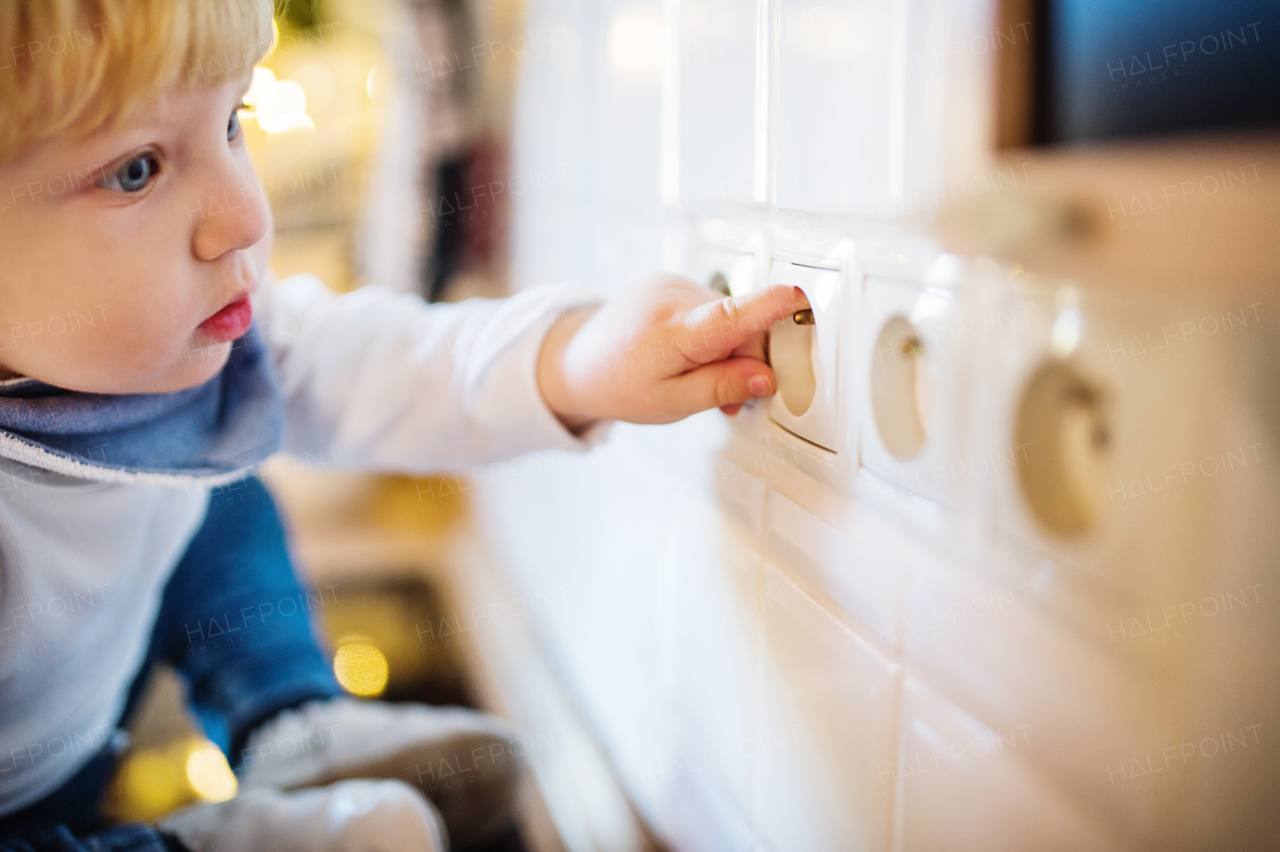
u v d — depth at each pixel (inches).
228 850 20.5
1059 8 10.4
